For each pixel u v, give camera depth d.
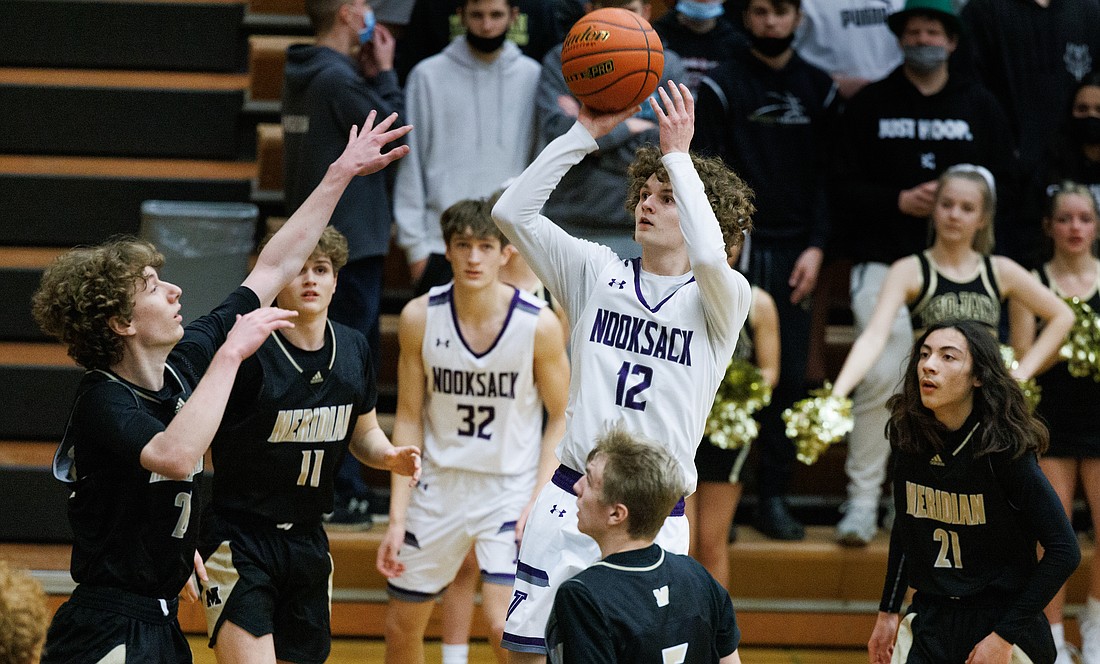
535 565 7.25
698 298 7.20
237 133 15.20
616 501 6.12
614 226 12.03
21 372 12.94
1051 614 11.51
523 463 10.06
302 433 8.13
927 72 12.95
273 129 14.41
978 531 8.21
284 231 7.53
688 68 13.41
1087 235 11.84
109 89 15.02
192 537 6.84
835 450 13.55
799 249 12.98
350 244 11.99
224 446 8.09
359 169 7.59
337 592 12.04
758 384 11.47
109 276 6.49
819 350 13.60
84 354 6.59
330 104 12.05
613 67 7.24
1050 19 14.20
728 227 7.52
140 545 6.59
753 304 11.77
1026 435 8.01
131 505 6.54
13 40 15.53
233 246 12.58
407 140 12.99
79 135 15.02
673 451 7.13
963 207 11.29
